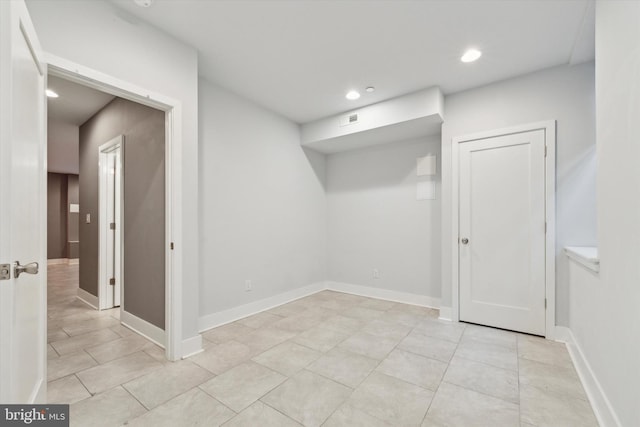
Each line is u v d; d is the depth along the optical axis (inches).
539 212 106.2
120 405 66.1
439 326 116.4
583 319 79.6
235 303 125.6
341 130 146.8
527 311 108.1
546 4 74.2
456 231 122.0
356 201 171.3
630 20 48.4
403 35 87.4
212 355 90.7
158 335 97.9
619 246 52.6
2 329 35.7
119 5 74.5
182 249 89.4
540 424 60.4
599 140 65.0
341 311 136.5
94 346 96.6
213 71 108.3
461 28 84.1
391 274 157.1
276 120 148.3
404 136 147.6
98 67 70.8
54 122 156.4
